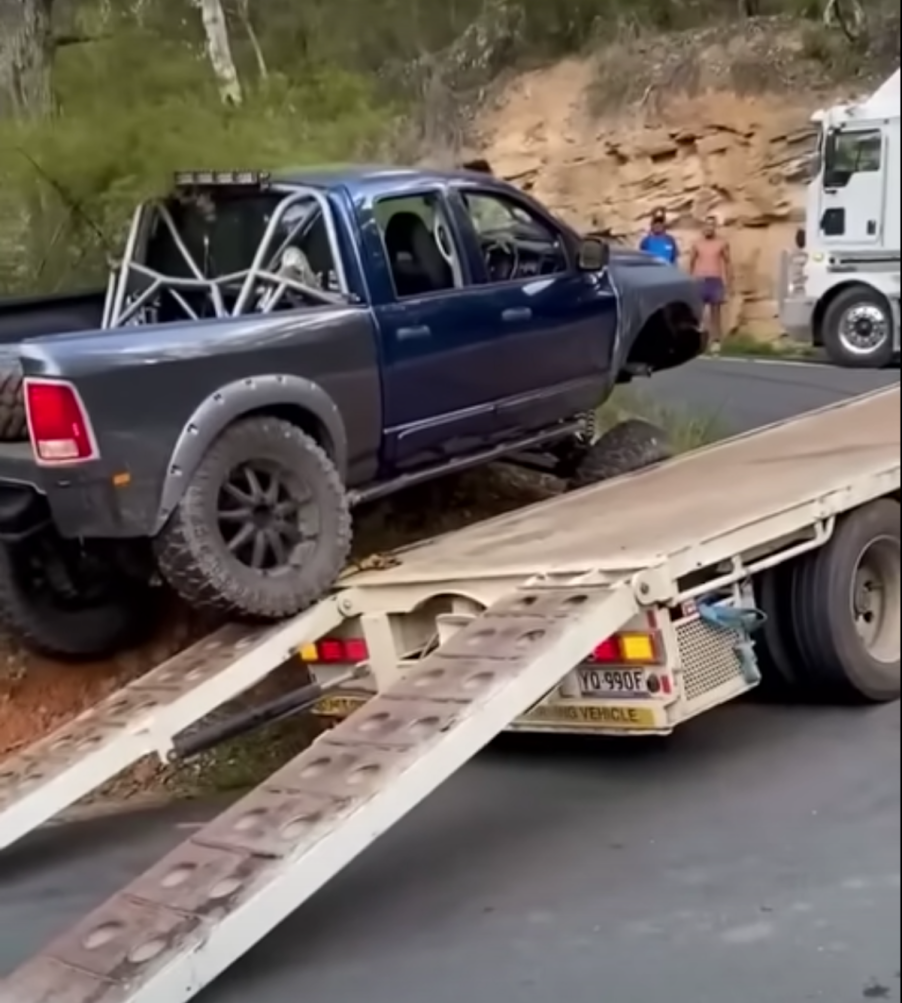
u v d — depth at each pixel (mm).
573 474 7277
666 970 3514
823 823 4371
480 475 7180
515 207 6672
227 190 6145
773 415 7777
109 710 5043
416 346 6023
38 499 5164
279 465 5414
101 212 5977
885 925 3703
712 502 5828
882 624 5859
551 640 4445
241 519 5332
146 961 3379
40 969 3447
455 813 4680
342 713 5500
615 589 4676
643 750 5238
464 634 4680
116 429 4992
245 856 3707
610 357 7035
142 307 6172
